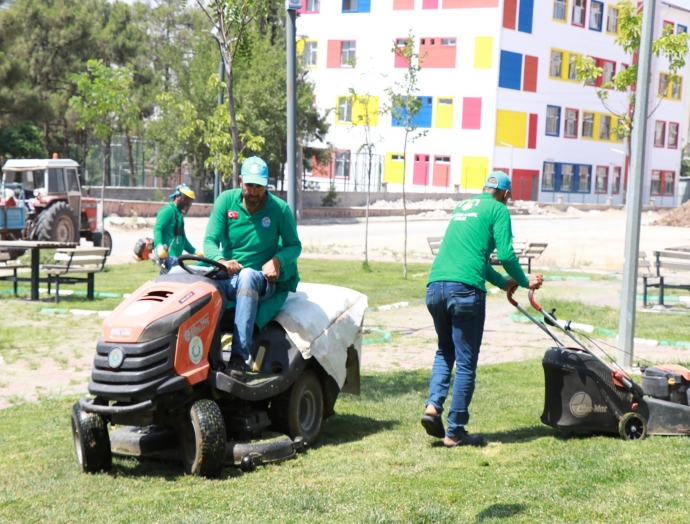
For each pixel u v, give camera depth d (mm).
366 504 4730
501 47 54688
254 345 6113
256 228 6137
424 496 4855
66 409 7598
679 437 6199
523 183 57906
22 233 21641
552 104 58812
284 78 40781
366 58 56531
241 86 38906
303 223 39625
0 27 31484
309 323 6250
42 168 21922
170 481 5367
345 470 5500
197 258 5773
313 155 46375
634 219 9227
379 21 56156
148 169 47562
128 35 47625
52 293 16156
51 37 41156
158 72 48375
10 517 4695
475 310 6051
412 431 6664
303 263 21797
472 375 6121
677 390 6312
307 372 6340
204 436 5230
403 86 21984
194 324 5383
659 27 62531
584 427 6164
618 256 24984
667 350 10570
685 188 69812
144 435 5863
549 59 58188
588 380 6117
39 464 5840
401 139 56281
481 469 5449
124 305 5504
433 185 56406
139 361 5184
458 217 6234
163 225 10750
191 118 12930
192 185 43000
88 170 45031
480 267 6078
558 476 5227
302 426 6266
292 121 9797
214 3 11125
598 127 63125
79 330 12094
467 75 55156
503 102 55406
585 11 60156
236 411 5879
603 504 4672
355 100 24328
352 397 7895
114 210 35250
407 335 11914
